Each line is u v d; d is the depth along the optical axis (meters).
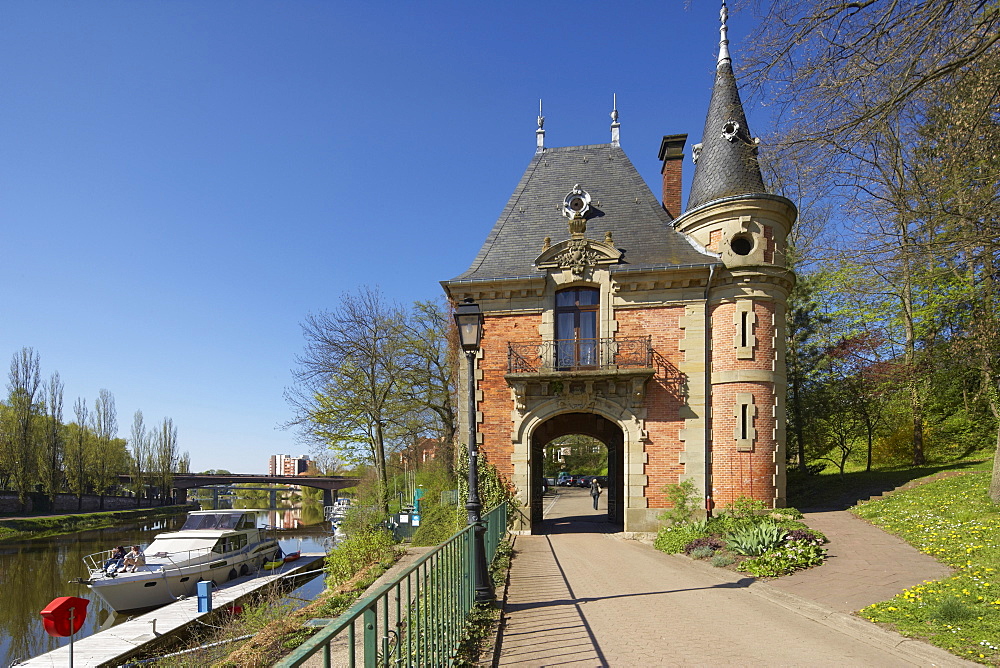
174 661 11.64
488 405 17.50
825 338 27.34
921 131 9.95
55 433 56.72
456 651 5.98
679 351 16.72
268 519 61.19
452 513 18.97
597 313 17.38
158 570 19.36
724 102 18.42
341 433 30.89
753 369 16.17
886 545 11.72
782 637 7.09
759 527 12.45
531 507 17.17
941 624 6.78
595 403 16.91
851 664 6.17
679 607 8.48
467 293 17.88
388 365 30.81
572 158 20.61
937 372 22.94
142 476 66.75
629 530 16.38
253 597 19.03
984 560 9.45
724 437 16.17
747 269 16.48
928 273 11.80
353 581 12.81
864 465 27.20
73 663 12.62
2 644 17.88
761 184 17.38
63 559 33.22
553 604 8.66
